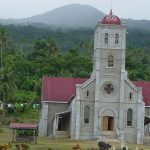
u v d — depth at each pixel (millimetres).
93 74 95000
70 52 196125
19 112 129500
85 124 92125
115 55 93625
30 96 138875
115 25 93938
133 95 93438
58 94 98312
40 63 172625
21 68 166875
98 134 91688
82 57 179250
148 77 158750
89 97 92625
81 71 165250
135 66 173500
